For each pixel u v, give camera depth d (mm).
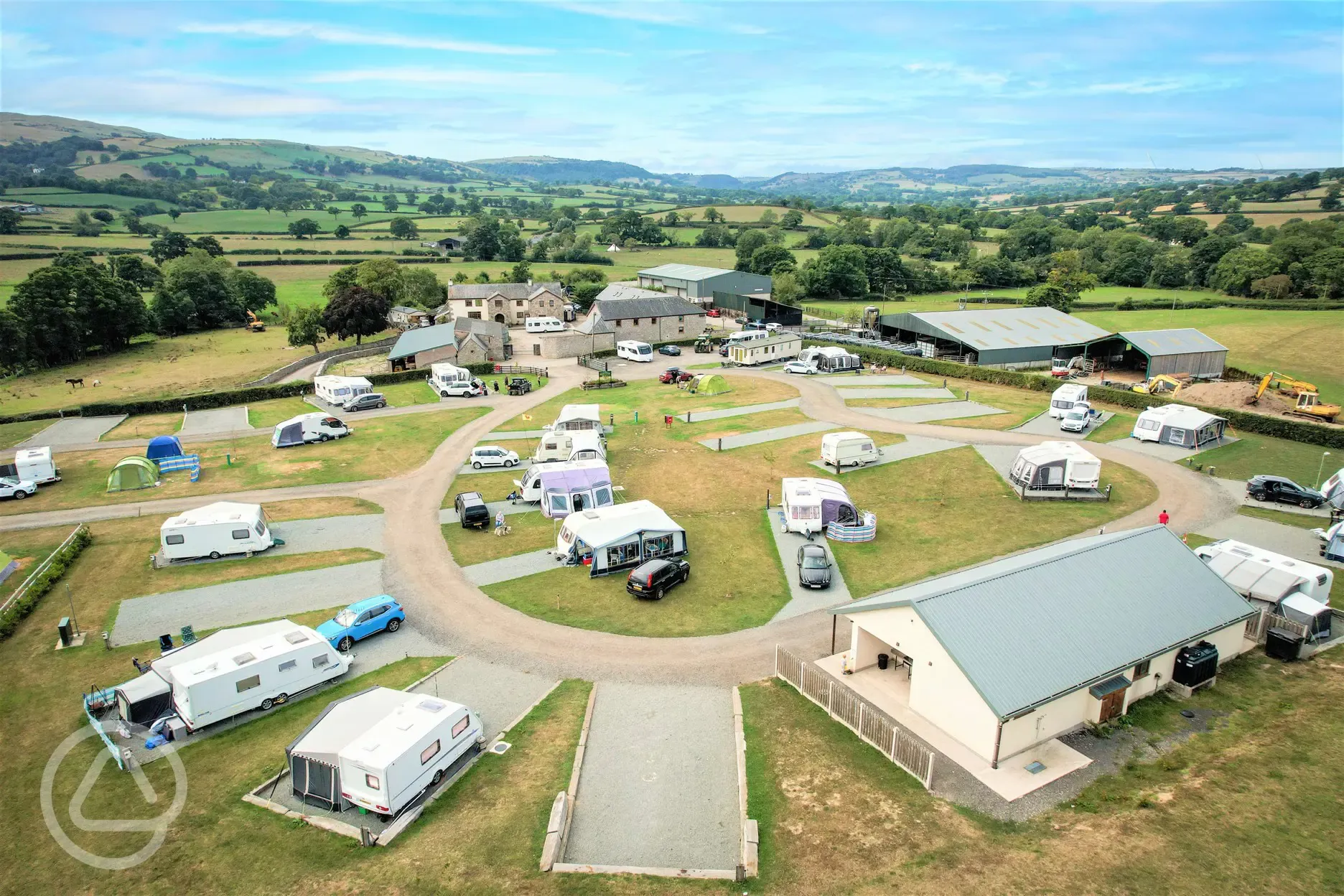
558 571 41562
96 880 20594
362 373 94250
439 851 21094
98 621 36281
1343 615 34125
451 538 46250
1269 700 27578
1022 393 78750
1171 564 31391
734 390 83250
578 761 25438
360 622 34156
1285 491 47281
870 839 20984
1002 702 23797
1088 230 199625
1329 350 93500
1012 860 19891
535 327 124688
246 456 62781
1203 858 19734
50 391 86000
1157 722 26484
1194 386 73375
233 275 140250
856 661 30344
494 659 32812
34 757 26391
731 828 22203
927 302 150125
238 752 26547
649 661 32344
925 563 41375
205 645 30656
